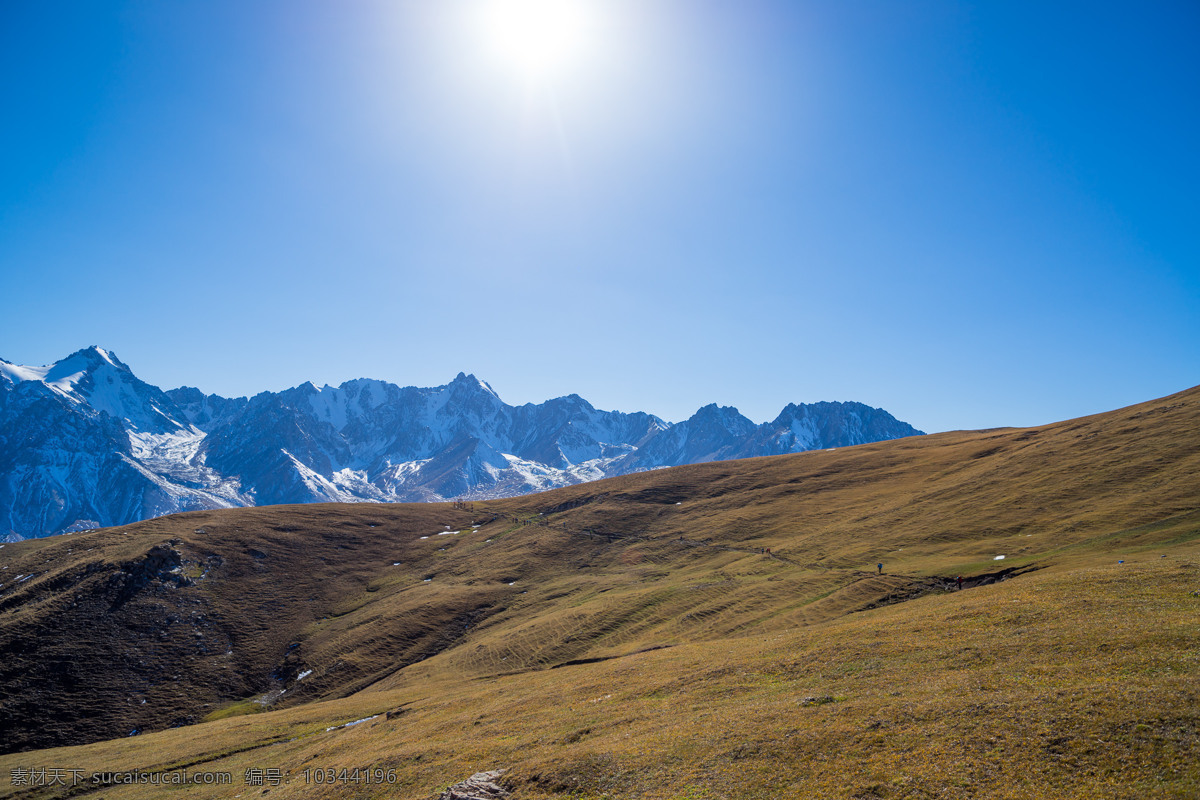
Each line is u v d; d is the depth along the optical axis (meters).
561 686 55.50
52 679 111.69
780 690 37.91
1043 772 22.55
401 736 53.12
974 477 125.38
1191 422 107.06
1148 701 24.75
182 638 129.12
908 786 23.53
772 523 143.88
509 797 30.88
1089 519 82.12
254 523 189.50
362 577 167.50
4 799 67.75
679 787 27.41
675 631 88.25
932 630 42.47
